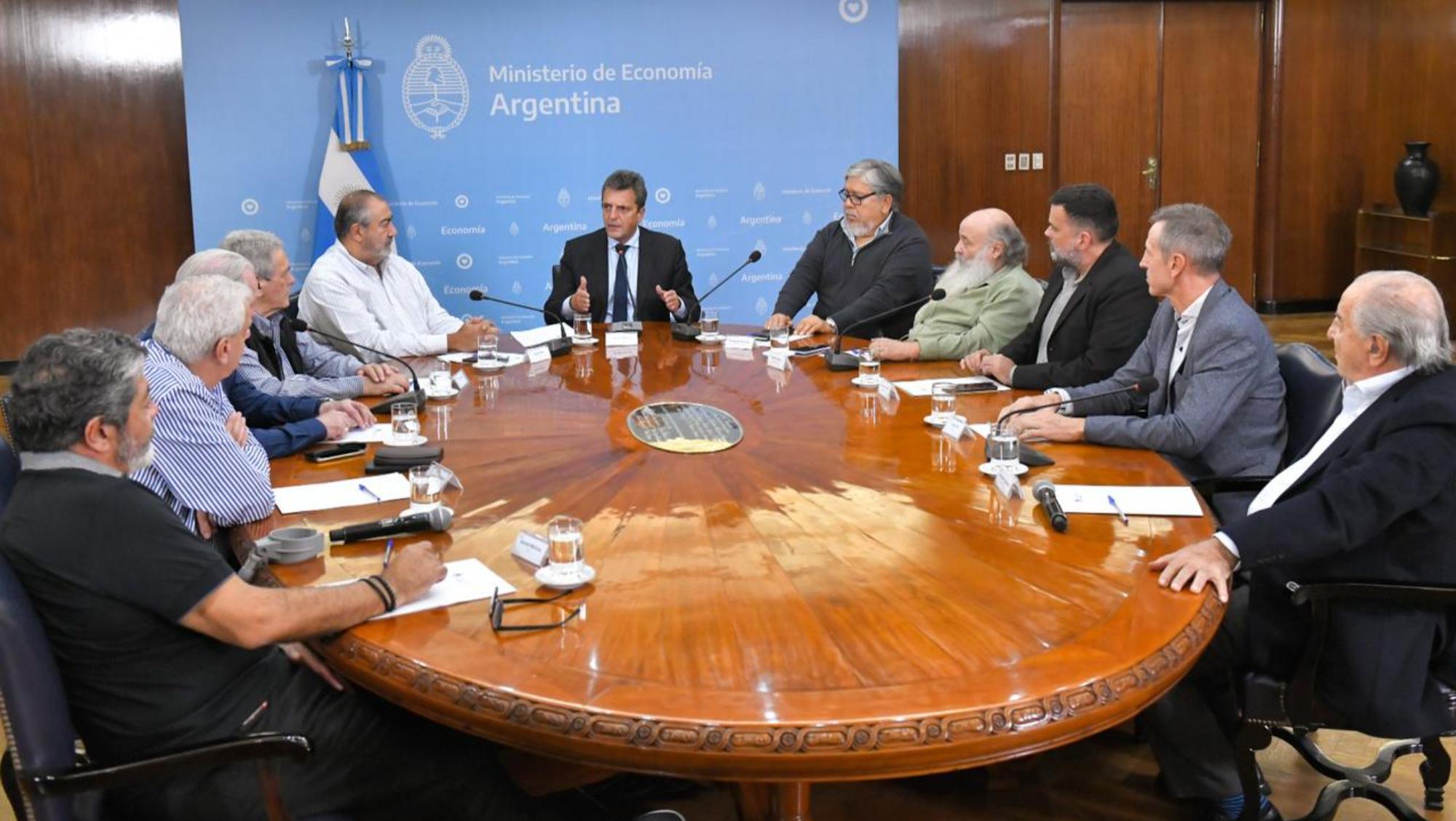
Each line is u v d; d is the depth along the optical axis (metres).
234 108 6.45
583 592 2.17
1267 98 8.90
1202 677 2.68
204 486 2.56
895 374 3.88
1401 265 8.48
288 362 4.00
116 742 2.01
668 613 2.08
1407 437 2.37
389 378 3.73
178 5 6.71
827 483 2.75
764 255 7.10
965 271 4.32
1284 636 2.48
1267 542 2.29
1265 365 3.14
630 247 5.30
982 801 2.88
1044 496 2.56
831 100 6.98
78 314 7.59
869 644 1.96
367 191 4.49
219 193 6.51
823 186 7.07
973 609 2.08
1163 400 3.35
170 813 2.01
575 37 6.71
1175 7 8.77
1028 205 8.27
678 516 2.54
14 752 1.83
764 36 6.86
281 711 2.13
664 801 2.85
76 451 1.98
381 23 6.51
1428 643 2.37
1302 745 2.81
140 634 1.97
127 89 7.47
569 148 6.81
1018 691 1.81
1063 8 8.72
